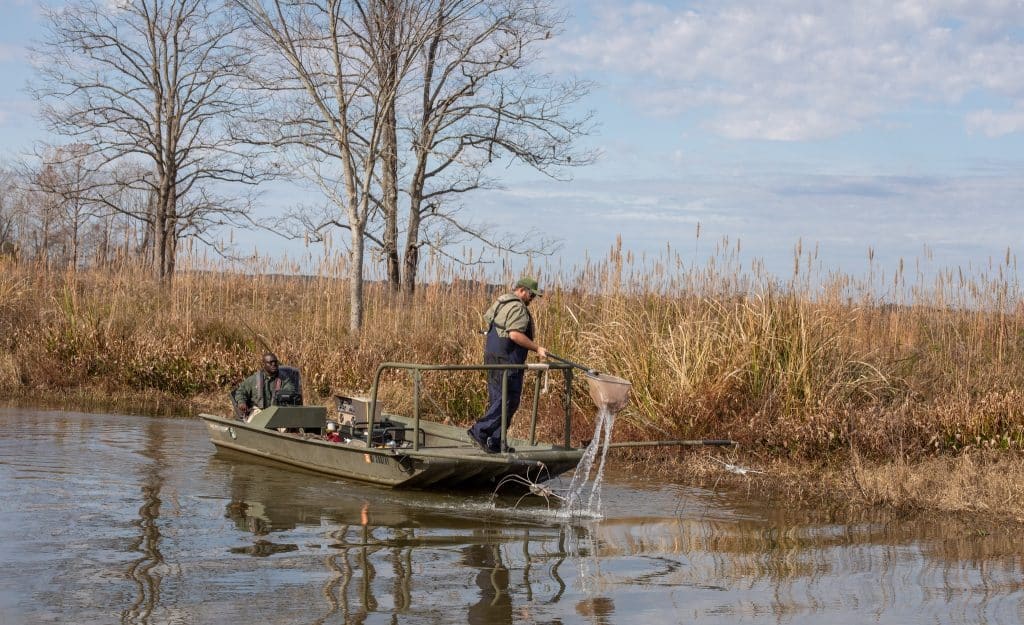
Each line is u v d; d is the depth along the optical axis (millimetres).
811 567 6719
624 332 12789
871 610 5715
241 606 5551
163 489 8898
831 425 10875
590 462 9633
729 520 8289
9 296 19281
